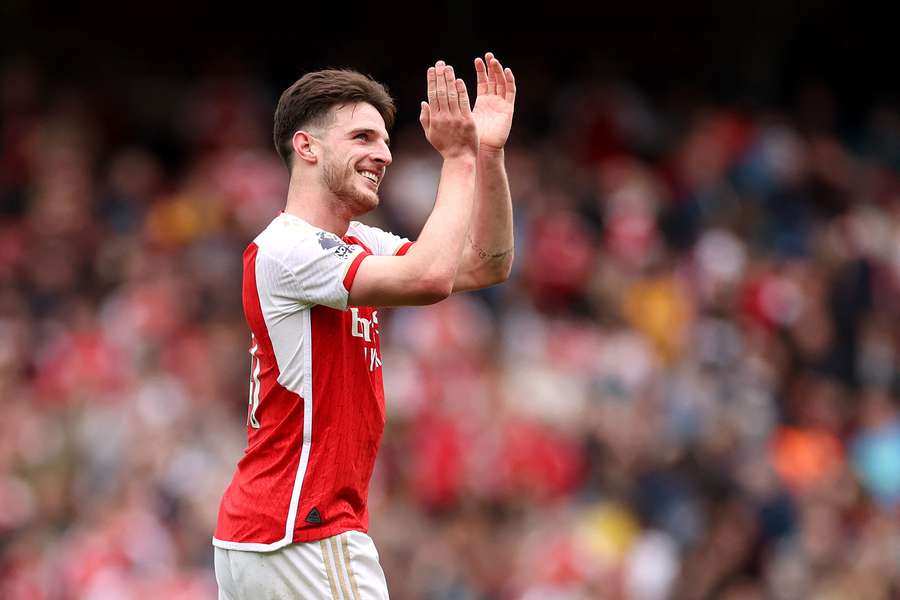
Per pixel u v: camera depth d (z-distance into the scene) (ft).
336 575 48.60
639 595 120.06
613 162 196.85
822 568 122.52
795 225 186.70
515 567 120.98
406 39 232.12
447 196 48.32
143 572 118.83
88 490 135.54
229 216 174.60
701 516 127.03
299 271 48.21
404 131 210.59
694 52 231.50
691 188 188.14
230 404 143.64
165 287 160.45
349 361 49.47
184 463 130.21
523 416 136.26
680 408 140.26
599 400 142.82
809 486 135.03
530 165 186.80
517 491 128.77
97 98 215.51
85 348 151.84
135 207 181.16
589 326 164.25
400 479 131.23
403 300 47.47
